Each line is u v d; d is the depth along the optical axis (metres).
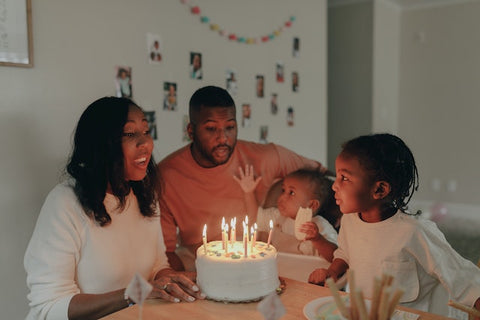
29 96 1.54
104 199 1.20
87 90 1.72
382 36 4.44
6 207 1.49
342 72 4.51
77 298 1.10
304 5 3.02
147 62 1.95
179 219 1.75
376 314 0.76
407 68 4.80
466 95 4.52
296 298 1.05
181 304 1.02
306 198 1.76
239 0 2.46
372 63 4.32
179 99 2.12
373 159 1.20
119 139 1.17
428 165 4.79
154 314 0.97
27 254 1.17
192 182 1.74
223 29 2.36
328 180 1.81
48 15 1.58
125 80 1.86
